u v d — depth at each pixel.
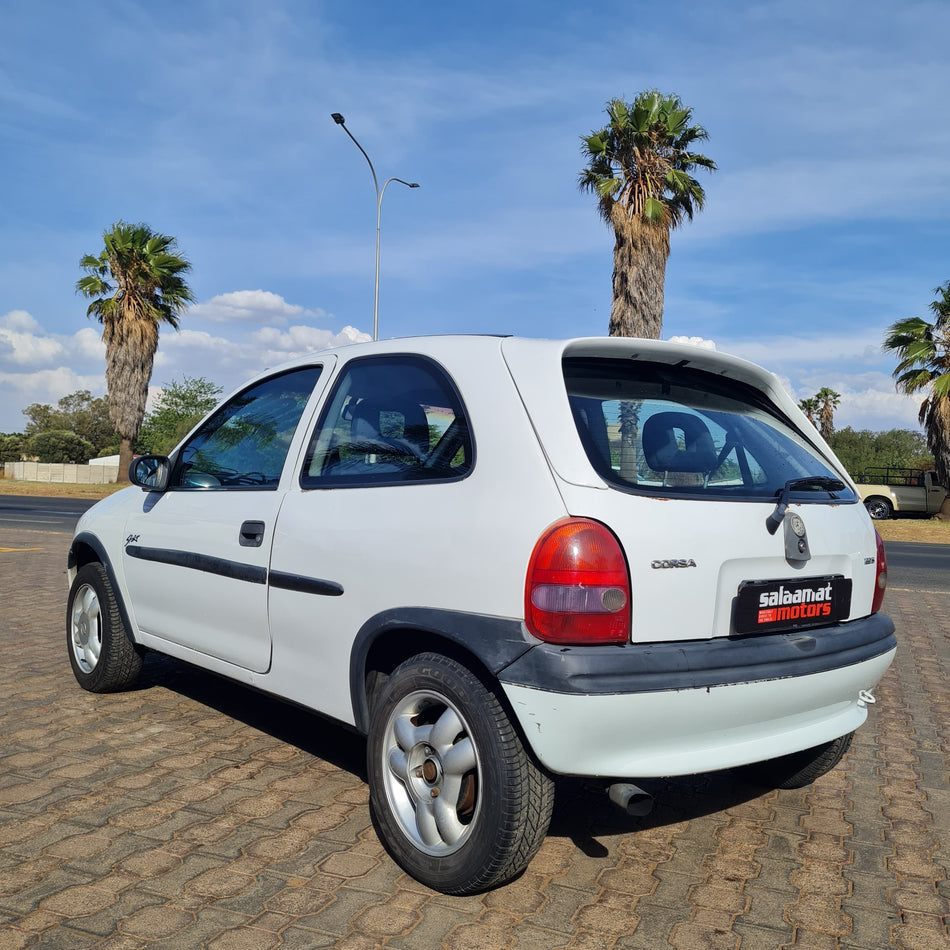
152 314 33.78
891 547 19.64
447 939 2.56
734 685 2.71
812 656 2.98
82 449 74.62
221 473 4.10
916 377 26.12
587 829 3.43
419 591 2.88
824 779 4.11
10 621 6.90
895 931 2.72
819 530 3.12
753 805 3.75
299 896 2.78
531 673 2.54
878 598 3.47
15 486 37.66
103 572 4.82
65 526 17.19
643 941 2.60
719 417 3.26
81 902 2.70
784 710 2.92
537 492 2.67
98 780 3.67
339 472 3.39
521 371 2.94
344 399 3.55
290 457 3.65
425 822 2.87
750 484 3.07
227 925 2.60
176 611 4.22
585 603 2.54
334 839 3.19
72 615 5.06
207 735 4.29
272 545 3.54
